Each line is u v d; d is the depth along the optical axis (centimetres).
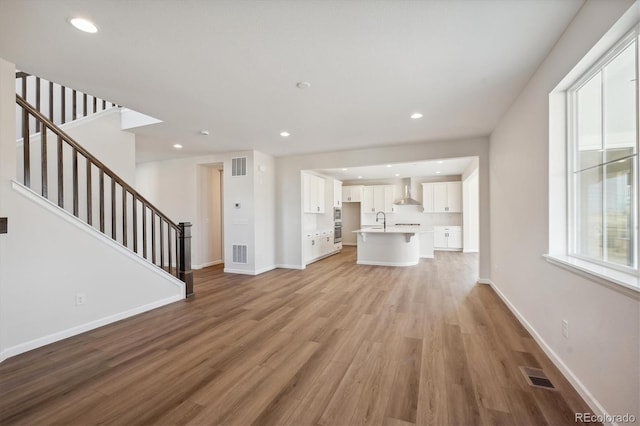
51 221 276
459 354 248
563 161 235
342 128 432
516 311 333
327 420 171
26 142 267
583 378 187
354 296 428
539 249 260
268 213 629
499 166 407
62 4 174
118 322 328
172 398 192
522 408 179
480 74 268
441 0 174
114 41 213
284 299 414
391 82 283
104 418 173
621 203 174
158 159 673
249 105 339
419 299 411
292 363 236
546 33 208
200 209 661
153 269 377
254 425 167
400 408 181
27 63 244
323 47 223
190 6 177
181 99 322
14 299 250
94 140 427
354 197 1045
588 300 182
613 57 178
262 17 188
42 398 192
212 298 421
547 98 238
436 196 937
